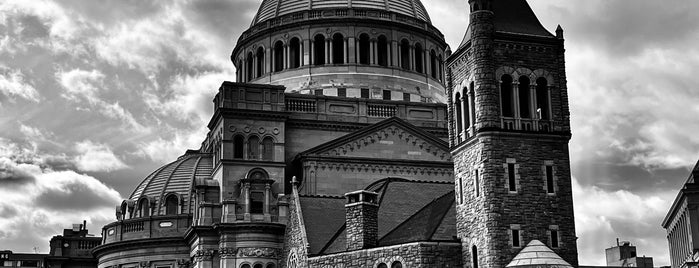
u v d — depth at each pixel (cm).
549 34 6134
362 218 6294
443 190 7431
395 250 5947
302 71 9556
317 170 8062
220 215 8088
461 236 5956
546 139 5881
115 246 8931
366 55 9662
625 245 11538
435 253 5853
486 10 5984
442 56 10181
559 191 5816
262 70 9894
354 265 6175
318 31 9644
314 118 8512
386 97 9494
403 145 8338
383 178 8162
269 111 8194
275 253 7788
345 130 8550
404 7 10194
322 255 6469
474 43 5941
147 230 8862
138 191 9606
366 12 9712
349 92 9406
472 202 5856
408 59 9806
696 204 8162
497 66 5925
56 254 10794
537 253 5450
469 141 5928
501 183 5716
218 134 8381
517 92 5919
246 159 8088
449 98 6334
